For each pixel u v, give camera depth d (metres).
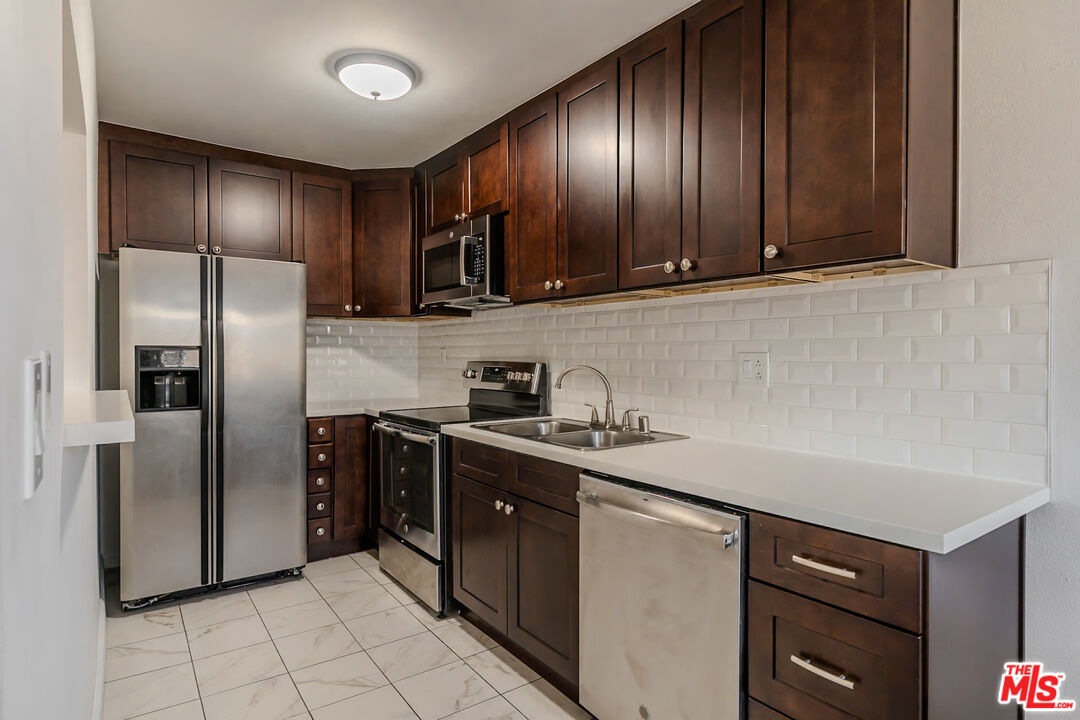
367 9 1.97
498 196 2.85
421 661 2.32
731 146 1.79
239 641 2.47
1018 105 1.50
